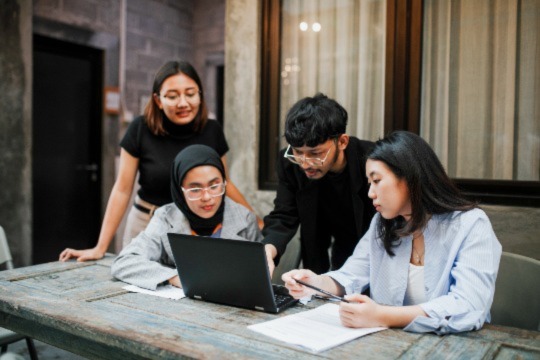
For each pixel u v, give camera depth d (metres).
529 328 1.52
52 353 2.82
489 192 2.37
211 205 1.86
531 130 2.33
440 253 1.45
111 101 4.91
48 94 4.54
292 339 1.20
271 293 1.41
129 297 1.61
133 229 2.45
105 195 4.97
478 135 2.45
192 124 2.34
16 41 3.76
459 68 2.48
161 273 1.73
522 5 2.33
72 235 4.84
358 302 1.32
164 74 2.21
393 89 2.60
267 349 1.14
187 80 2.21
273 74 3.05
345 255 2.03
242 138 3.11
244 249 1.40
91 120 4.93
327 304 1.51
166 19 5.35
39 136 4.50
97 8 4.72
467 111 2.47
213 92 5.60
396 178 1.37
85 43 4.64
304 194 1.88
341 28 2.86
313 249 1.95
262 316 1.40
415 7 2.52
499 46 2.39
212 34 5.53
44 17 4.28
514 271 1.59
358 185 1.78
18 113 3.79
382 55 2.73
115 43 4.91
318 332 1.25
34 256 4.52
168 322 1.34
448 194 1.42
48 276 1.91
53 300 1.57
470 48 2.45
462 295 1.31
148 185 2.37
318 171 1.68
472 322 1.26
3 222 3.74
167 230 1.94
